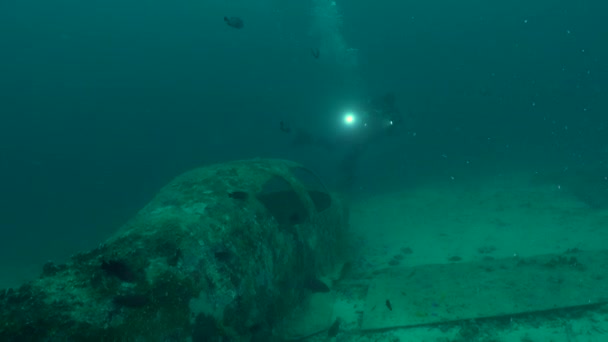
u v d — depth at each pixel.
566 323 4.00
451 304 4.52
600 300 4.19
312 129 20.08
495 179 10.77
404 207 9.70
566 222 7.04
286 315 4.36
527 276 4.84
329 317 4.60
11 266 12.48
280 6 45.81
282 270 4.39
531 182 9.92
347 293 5.08
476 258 6.19
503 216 7.88
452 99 30.25
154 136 31.45
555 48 50.09
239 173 4.95
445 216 8.50
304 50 44.69
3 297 2.50
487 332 4.04
